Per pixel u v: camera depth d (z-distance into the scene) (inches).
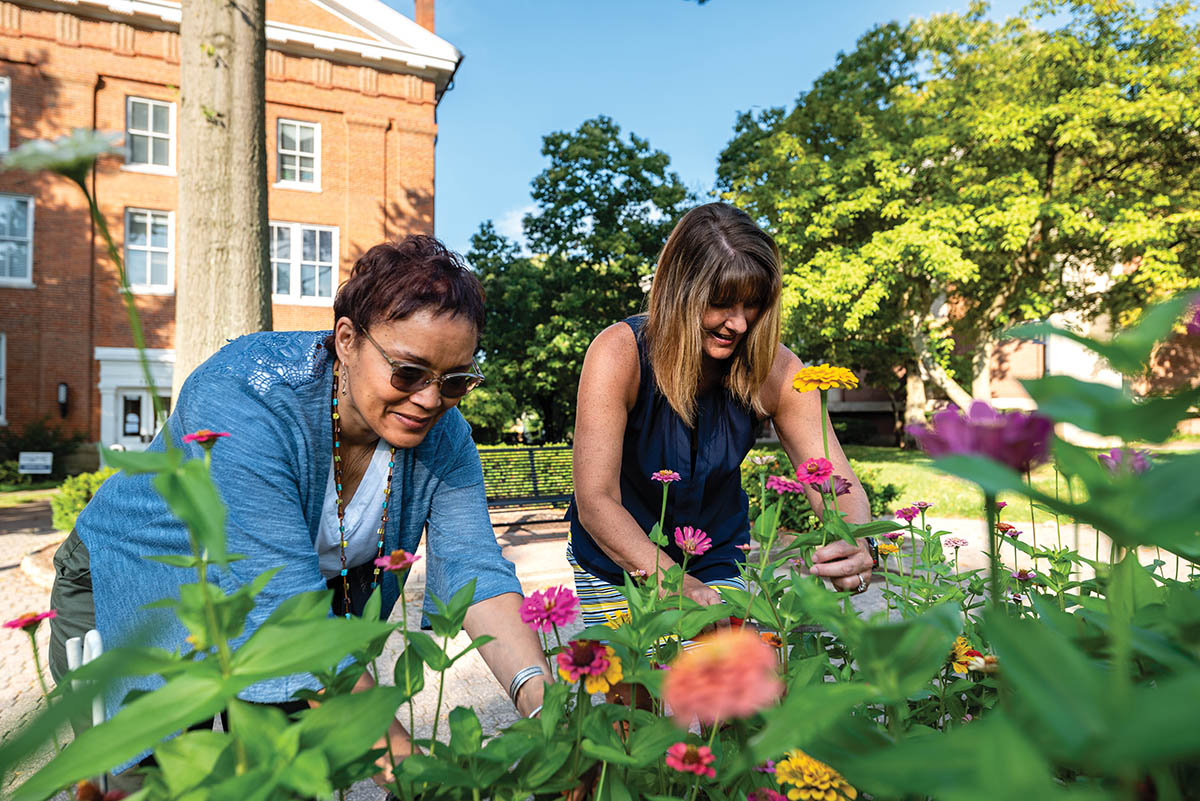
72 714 15.1
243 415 44.2
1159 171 548.1
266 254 218.1
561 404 893.8
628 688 48.3
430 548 55.9
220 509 18.7
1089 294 548.1
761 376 67.3
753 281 61.8
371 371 44.2
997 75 573.6
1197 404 13.6
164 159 578.6
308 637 21.0
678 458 68.9
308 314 601.0
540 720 30.3
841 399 1119.6
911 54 629.6
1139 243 488.7
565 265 812.6
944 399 869.8
